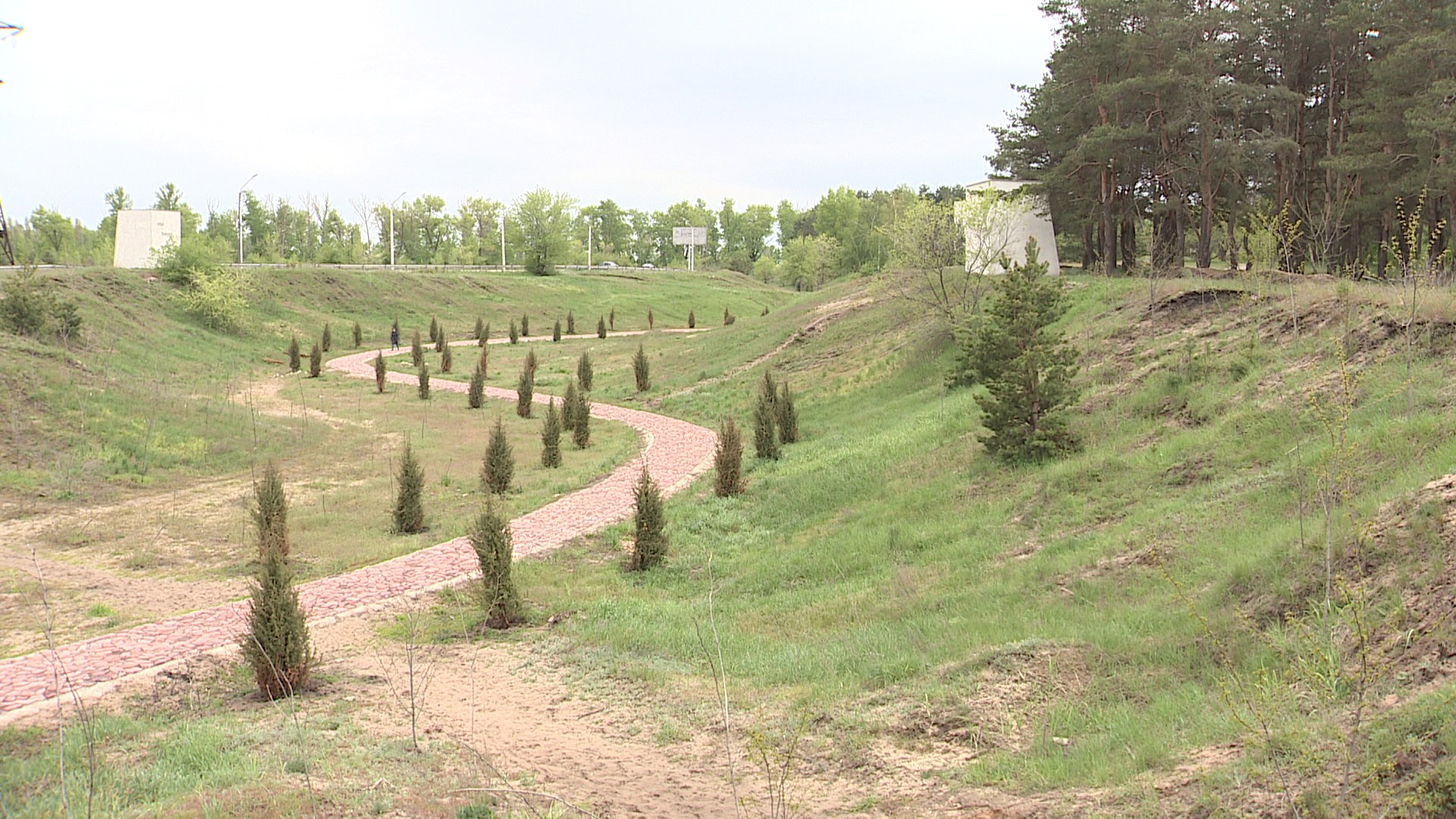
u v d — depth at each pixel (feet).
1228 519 37.73
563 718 31.32
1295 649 25.02
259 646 32.58
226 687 35.73
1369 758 18.42
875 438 73.82
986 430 61.72
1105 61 116.57
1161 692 26.76
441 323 224.74
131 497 71.56
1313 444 40.83
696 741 28.45
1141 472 46.80
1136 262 127.13
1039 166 133.18
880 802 22.68
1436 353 45.19
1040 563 40.65
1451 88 91.91
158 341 149.28
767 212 518.37
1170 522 39.83
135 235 214.48
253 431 95.20
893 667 32.22
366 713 32.01
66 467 75.10
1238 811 18.30
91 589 48.65
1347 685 22.24
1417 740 18.31
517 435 102.17
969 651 32.04
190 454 84.33
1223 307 66.49
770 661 36.19
